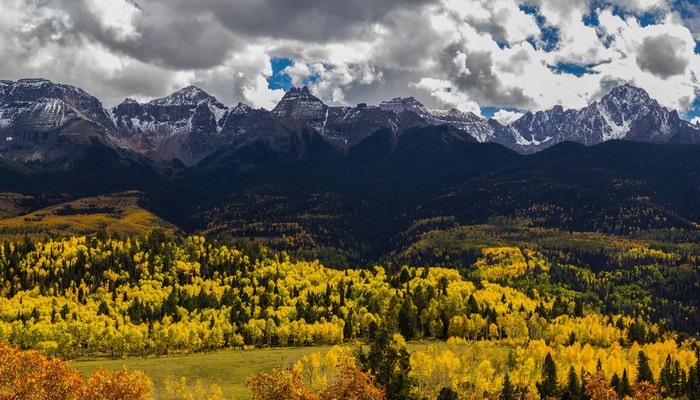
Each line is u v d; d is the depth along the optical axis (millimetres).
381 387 98562
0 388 75312
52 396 76000
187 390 166875
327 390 83625
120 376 84125
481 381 176875
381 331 104625
